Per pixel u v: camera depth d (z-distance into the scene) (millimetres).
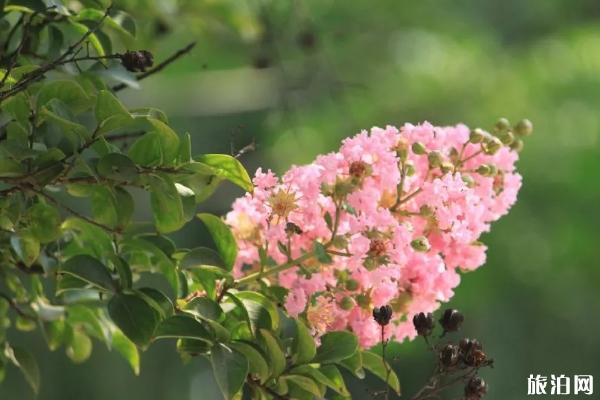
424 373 4961
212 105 4641
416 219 2453
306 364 2422
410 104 4840
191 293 2473
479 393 2428
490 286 4691
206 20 2955
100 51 2523
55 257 2525
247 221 2479
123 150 2588
